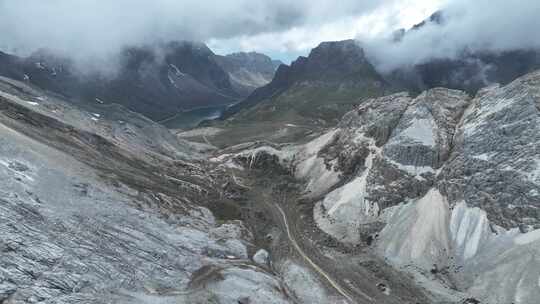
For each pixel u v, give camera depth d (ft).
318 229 379.96
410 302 278.05
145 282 232.53
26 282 183.93
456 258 312.50
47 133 362.33
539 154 311.68
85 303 194.29
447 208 344.28
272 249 343.05
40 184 254.06
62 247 214.69
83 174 307.17
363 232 360.07
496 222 310.45
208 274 263.29
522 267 273.33
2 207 209.46
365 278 303.68
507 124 341.62
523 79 359.25
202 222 350.23
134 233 264.31
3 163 249.14
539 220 292.81
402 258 323.16
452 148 381.60
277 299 257.55
